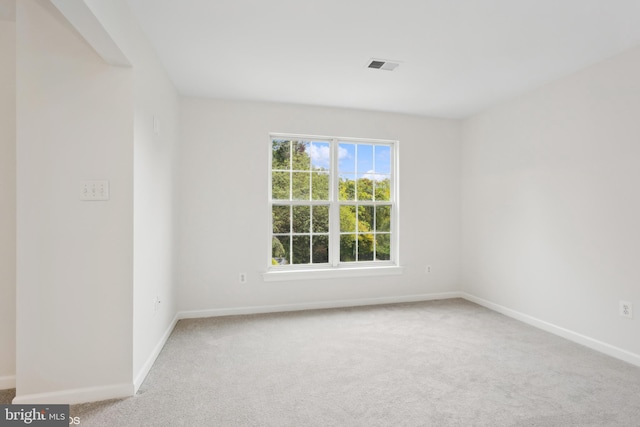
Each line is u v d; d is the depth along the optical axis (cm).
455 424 165
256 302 349
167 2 181
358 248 392
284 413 174
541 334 290
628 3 183
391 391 196
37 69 177
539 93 308
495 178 361
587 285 264
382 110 380
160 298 254
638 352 231
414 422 167
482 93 325
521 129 328
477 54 246
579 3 184
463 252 410
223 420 168
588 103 264
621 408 180
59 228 180
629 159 235
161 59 251
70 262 181
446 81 296
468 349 258
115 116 186
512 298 338
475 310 360
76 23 144
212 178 338
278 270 362
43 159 178
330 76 286
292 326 308
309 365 230
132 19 189
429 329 301
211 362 234
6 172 198
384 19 201
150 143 223
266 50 240
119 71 187
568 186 280
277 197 366
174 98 305
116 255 186
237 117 345
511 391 197
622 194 240
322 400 187
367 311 355
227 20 201
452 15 197
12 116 198
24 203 176
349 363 233
